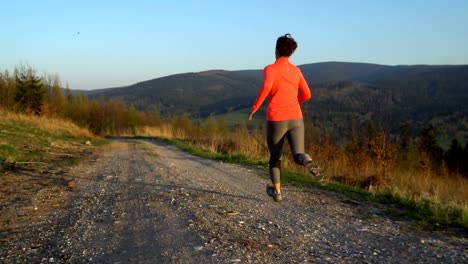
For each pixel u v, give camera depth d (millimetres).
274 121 4398
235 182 8641
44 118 29000
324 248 4098
